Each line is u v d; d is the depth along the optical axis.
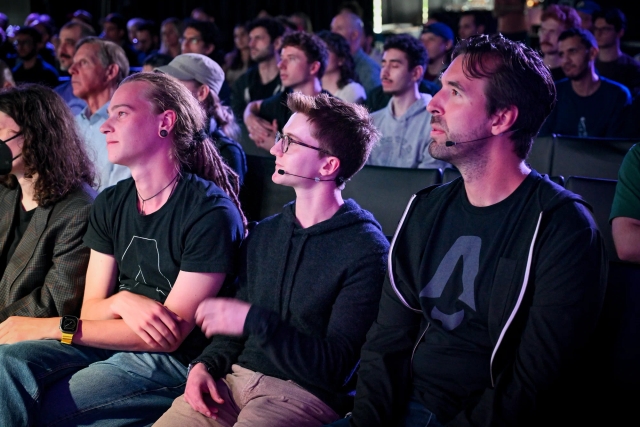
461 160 1.54
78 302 2.11
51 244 2.12
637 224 2.03
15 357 1.78
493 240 1.50
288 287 1.76
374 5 9.28
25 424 1.72
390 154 3.52
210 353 1.82
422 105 3.46
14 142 2.09
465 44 1.55
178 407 1.75
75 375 1.84
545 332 1.42
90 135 3.13
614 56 4.86
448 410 1.51
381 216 2.46
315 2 8.55
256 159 2.74
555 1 6.64
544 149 2.94
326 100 1.80
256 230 1.89
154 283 1.95
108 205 2.00
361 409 1.56
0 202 2.24
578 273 1.41
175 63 2.93
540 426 1.49
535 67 1.50
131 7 8.68
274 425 1.62
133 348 1.88
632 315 1.56
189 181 1.94
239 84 4.89
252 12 8.63
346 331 1.70
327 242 1.76
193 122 1.99
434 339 1.56
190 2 8.69
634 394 1.54
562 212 1.44
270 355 1.64
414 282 1.60
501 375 1.45
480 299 1.50
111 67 3.25
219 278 1.88
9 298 2.12
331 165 1.77
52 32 7.24
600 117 3.88
